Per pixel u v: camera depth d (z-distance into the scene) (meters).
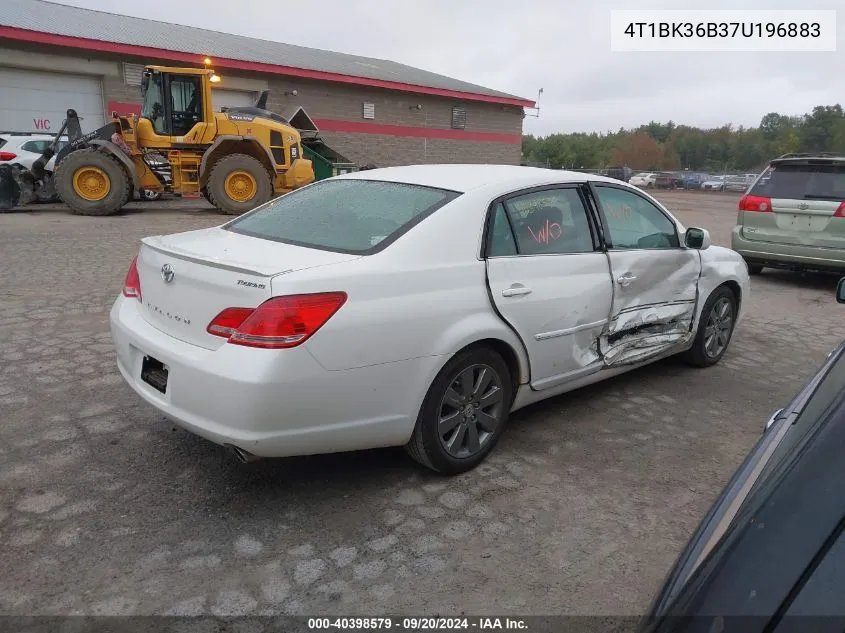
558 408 4.39
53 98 17.48
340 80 21.98
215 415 2.72
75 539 2.76
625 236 4.26
